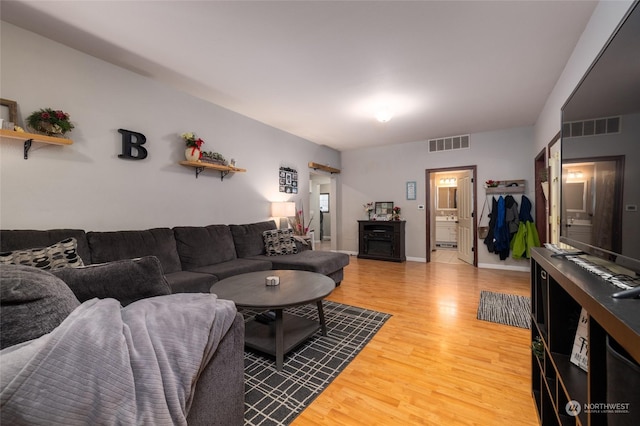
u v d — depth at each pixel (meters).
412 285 3.96
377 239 5.93
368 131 5.04
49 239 2.05
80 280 0.96
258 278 2.44
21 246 1.92
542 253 1.51
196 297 1.11
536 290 1.55
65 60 2.34
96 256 2.29
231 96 3.43
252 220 4.26
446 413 1.48
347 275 4.58
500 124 4.60
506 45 2.33
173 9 1.91
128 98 2.77
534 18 2.00
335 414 1.48
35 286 0.75
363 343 2.25
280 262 3.38
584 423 0.80
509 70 2.75
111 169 2.64
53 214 2.27
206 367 1.03
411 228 5.90
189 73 2.84
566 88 2.63
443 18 2.00
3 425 0.58
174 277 2.49
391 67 2.70
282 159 4.90
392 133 5.18
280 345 1.89
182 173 3.29
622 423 0.64
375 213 6.27
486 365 1.92
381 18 2.00
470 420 1.43
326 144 6.06
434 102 3.60
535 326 1.56
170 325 0.91
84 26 2.09
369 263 5.58
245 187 4.14
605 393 0.73
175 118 3.20
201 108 3.49
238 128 4.02
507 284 3.97
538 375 1.56
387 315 2.83
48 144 2.24
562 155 1.66
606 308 0.67
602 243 1.12
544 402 1.33
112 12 1.94
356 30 2.14
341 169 6.77
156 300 1.02
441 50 2.41
